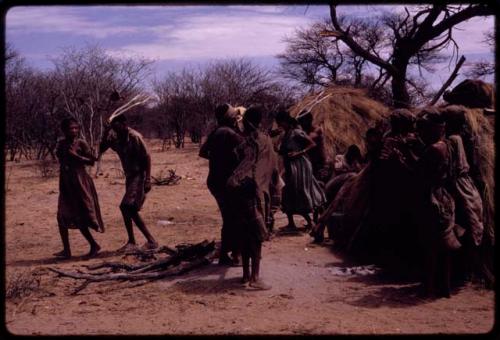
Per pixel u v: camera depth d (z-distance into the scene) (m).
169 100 37.25
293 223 9.38
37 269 7.48
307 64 33.94
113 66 27.52
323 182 9.62
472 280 6.57
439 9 16.28
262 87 35.84
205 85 38.00
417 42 17.30
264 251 7.96
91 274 7.04
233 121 7.16
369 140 7.44
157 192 15.35
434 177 5.96
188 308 5.78
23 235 10.22
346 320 5.32
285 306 5.77
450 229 5.95
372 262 7.35
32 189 16.33
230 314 5.54
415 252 6.93
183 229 10.32
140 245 8.87
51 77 27.28
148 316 5.55
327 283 6.56
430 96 17.64
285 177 9.12
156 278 6.87
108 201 14.02
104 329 5.16
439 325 5.15
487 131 6.87
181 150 33.62
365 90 11.98
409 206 6.80
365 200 7.46
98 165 19.83
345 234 7.77
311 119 9.66
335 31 17.67
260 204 6.36
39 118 26.81
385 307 5.74
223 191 7.02
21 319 5.55
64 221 8.24
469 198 6.22
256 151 6.41
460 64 12.22
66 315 5.66
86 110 25.73
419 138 6.57
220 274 6.84
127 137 8.20
